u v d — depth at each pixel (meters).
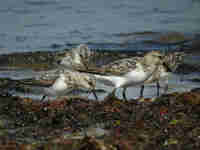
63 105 10.73
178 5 29.38
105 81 11.96
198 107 10.22
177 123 9.12
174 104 10.61
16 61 17.98
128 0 31.56
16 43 21.34
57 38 22.31
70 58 13.86
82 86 12.16
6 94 12.55
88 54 14.11
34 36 22.75
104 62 17.55
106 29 24.00
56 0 31.45
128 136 8.25
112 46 20.48
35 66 17.33
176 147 7.80
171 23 24.59
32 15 27.30
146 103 10.91
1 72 16.39
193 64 16.94
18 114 10.02
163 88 14.26
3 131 8.71
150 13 27.52
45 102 11.16
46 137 8.38
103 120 9.52
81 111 10.22
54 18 26.64
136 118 9.58
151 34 22.42
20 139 8.21
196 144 7.88
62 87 12.13
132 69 11.52
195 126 8.88
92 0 31.53
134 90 14.13
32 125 9.26
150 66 11.61
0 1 30.77
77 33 23.28
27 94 13.25
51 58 18.42
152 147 7.79
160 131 8.64
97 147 7.50
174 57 14.04
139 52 19.20
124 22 25.39
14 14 27.48
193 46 19.55
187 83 14.88
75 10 28.73
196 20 25.06
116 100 11.34
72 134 8.52
